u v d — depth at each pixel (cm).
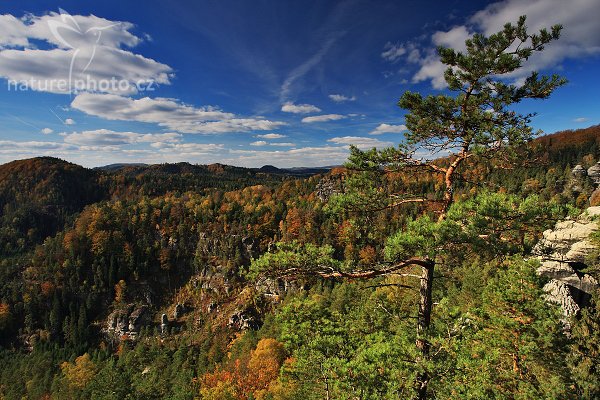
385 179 1250
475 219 908
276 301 10794
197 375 7100
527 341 1714
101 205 17125
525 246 939
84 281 13075
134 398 4744
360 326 1709
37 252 14350
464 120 1088
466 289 3328
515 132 984
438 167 1186
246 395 4850
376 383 959
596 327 2092
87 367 7800
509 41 1085
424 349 1058
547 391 1560
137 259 14150
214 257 14438
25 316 11856
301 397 2447
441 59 1166
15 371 9338
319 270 1138
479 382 1140
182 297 13562
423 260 1085
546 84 1071
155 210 16025
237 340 8356
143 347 9188
